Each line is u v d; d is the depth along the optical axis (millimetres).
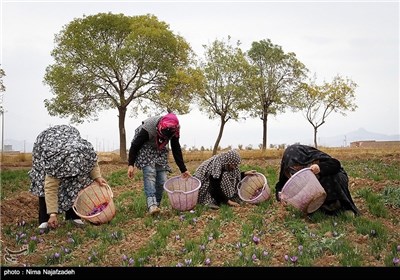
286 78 46375
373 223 8172
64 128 9664
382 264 6617
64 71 34188
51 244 8367
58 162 9070
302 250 7164
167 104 35250
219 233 8320
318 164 8953
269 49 46250
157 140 10234
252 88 41625
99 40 35844
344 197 8977
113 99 35875
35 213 11109
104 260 7371
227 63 40281
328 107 45375
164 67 34938
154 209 9883
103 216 9352
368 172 15945
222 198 10570
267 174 16844
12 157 34500
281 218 9109
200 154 38531
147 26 35812
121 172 19938
